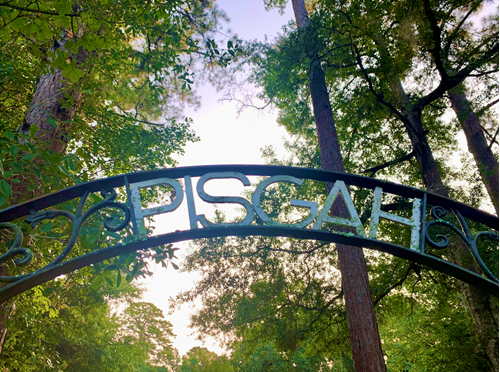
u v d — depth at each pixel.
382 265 10.06
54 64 3.38
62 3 3.36
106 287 14.02
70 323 9.43
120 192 8.01
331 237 2.07
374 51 8.03
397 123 10.10
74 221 1.98
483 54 5.77
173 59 5.92
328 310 9.73
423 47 6.68
